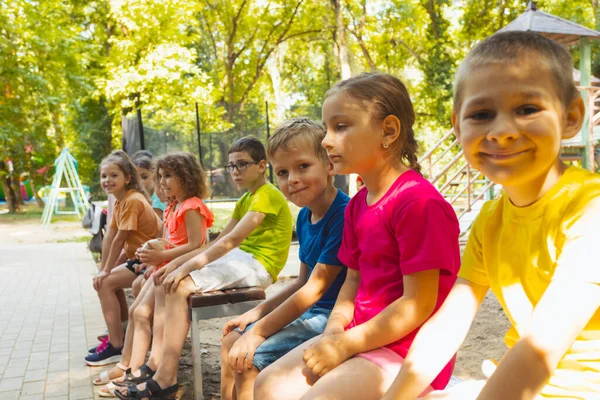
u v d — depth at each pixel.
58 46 17.39
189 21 19.83
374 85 1.75
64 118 24.47
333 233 2.17
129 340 3.33
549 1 20.20
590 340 1.14
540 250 1.18
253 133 13.95
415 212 1.60
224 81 23.50
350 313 1.87
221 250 2.76
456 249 1.66
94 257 9.57
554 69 1.07
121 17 18.56
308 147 2.20
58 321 5.04
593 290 1.05
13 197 21.67
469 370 3.22
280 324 2.12
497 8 20.59
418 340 1.37
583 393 1.13
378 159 1.77
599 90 9.61
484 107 1.09
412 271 1.58
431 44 20.98
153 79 18.80
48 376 3.55
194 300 2.68
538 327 1.06
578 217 1.11
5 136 16.98
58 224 16.97
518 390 1.04
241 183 3.02
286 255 3.06
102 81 18.81
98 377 3.47
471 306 1.40
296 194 2.22
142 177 5.25
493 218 1.34
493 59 1.08
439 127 20.55
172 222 3.27
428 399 1.39
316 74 23.31
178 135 13.07
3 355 4.03
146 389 2.69
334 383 1.50
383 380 1.53
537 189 1.19
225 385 2.41
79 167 22.56
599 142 9.70
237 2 22.66
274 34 23.42
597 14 18.72
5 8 16.27
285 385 1.74
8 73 16.48
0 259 9.45
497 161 1.09
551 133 1.06
